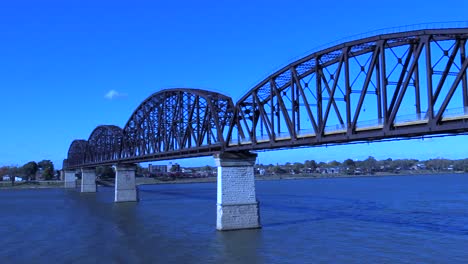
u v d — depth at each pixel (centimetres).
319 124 4766
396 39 3881
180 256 4694
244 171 6344
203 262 4416
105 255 4838
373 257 4528
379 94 4084
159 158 9800
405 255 4597
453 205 9700
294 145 5253
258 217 6356
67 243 5591
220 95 7175
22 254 4969
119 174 12469
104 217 8425
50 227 7094
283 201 11650
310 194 14788
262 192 16562
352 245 5119
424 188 17200
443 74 3491
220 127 6831
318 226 6562
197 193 16838
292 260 4434
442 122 3469
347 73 4353
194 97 8019
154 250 5022
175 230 6444
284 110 5381
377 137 4078
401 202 10712
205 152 7319
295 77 5109
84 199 13962
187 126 8275
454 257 4488
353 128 4256
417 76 3697
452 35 3453
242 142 6225
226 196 6225
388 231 6062
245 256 4625
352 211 8756
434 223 6825
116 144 13888
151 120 10744
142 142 11288
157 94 9969
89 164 17050
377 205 10056
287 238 5569
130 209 10031
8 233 6494
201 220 7569
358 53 4381
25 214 9200
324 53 4672
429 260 4388
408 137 3988
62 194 17188
